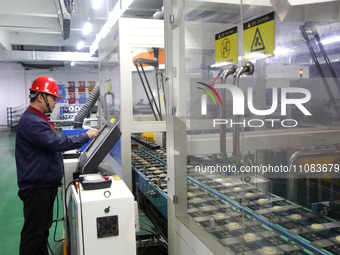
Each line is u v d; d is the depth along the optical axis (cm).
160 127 284
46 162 202
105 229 142
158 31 272
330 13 114
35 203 202
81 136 211
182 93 173
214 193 178
